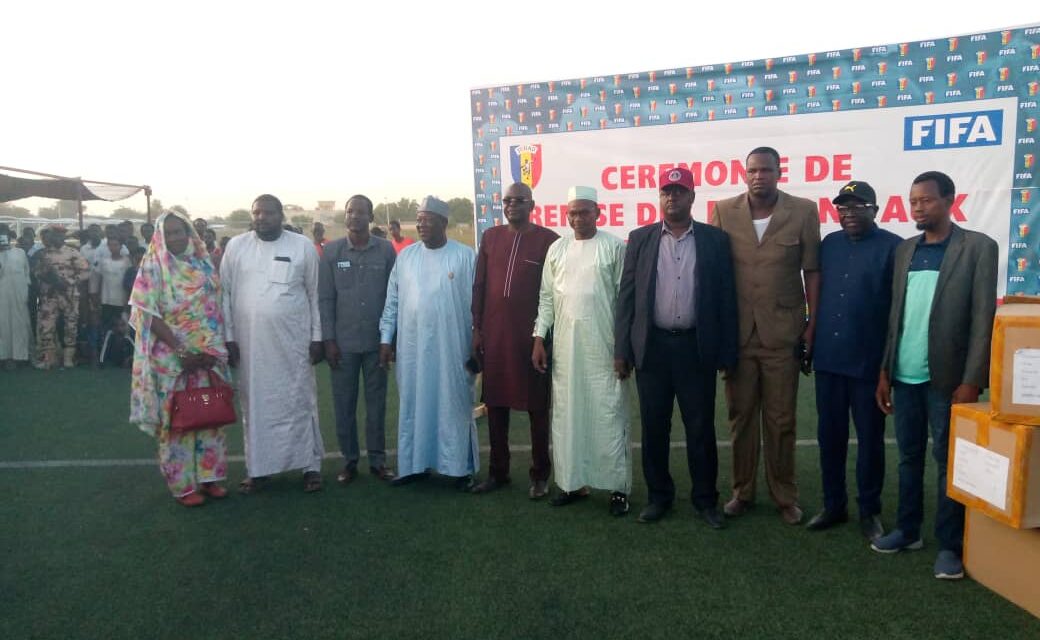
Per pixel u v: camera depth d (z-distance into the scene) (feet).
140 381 14.15
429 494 15.23
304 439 15.55
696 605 10.28
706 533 12.85
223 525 13.61
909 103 19.60
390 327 15.61
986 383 10.66
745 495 13.73
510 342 14.58
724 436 19.15
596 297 13.62
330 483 16.16
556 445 14.11
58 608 10.52
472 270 15.70
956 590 10.62
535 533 12.98
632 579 11.10
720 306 12.83
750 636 9.47
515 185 14.64
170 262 14.43
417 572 11.49
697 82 21.17
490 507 14.38
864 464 12.41
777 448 13.25
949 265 10.99
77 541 12.89
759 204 13.14
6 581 11.37
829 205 20.52
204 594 10.89
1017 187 19.02
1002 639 9.32
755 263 13.00
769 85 20.61
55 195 41.04
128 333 32.63
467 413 15.40
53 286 31.91
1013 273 19.30
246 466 15.94
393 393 25.48
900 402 11.71
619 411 13.73
